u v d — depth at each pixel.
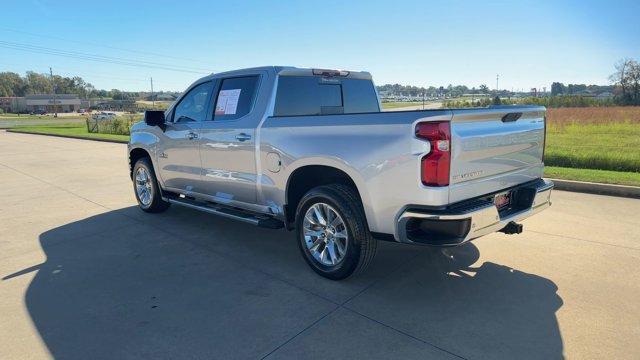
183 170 5.70
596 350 2.95
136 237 5.54
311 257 4.26
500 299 3.70
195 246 5.18
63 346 3.11
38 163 13.00
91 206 7.27
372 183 3.60
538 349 2.97
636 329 3.20
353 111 5.47
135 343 3.13
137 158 6.91
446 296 3.78
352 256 3.88
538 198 4.17
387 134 3.49
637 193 7.22
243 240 5.38
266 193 4.61
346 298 3.77
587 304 3.59
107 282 4.18
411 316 3.44
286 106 4.70
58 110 136.62
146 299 3.81
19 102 132.12
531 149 4.27
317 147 3.97
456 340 3.09
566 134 18.69
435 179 3.30
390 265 4.48
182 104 5.75
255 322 3.39
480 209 3.43
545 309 3.52
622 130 20.23
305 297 3.80
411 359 2.88
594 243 5.03
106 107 140.62
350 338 3.14
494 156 3.74
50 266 4.61
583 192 7.69
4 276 4.36
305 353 2.97
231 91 5.03
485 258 4.63
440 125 3.27
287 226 4.55
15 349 3.08
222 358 2.94
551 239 5.18
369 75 5.75
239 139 4.77
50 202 7.63
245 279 4.20
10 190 8.82
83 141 21.94
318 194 4.02
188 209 7.00
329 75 5.16
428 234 3.43
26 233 5.79
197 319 3.45
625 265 4.38
